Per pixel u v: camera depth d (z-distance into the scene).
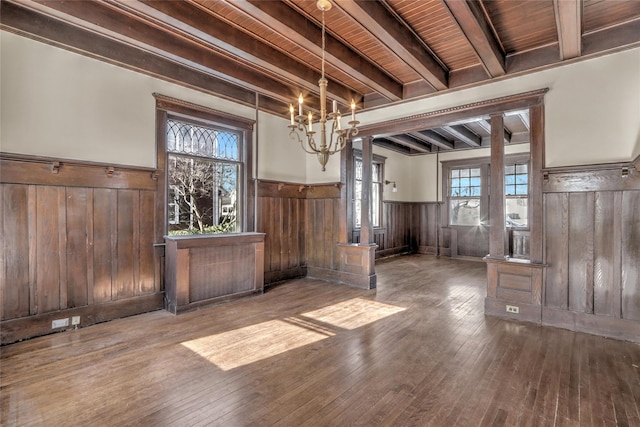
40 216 3.04
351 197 5.34
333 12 2.87
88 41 3.30
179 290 3.73
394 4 2.74
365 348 2.81
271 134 5.25
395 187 8.51
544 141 3.45
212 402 2.02
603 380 2.29
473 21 2.68
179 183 4.21
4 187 2.85
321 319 3.56
